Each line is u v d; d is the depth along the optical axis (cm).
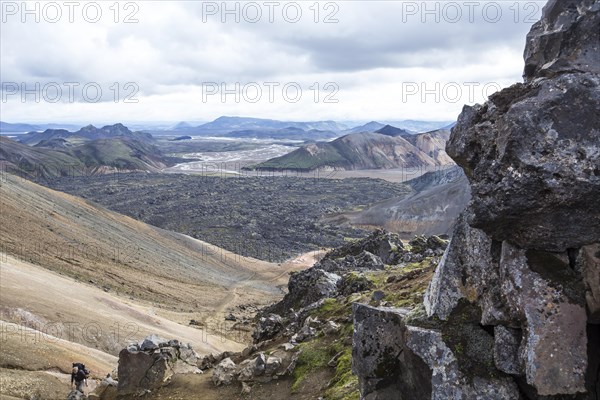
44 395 3488
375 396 1134
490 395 890
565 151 796
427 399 980
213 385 2338
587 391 800
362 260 4909
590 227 799
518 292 845
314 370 2181
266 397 2102
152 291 11150
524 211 823
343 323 2569
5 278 7094
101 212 17925
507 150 833
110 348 5894
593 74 827
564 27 892
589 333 820
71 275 10188
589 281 797
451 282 1008
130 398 2395
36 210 14462
